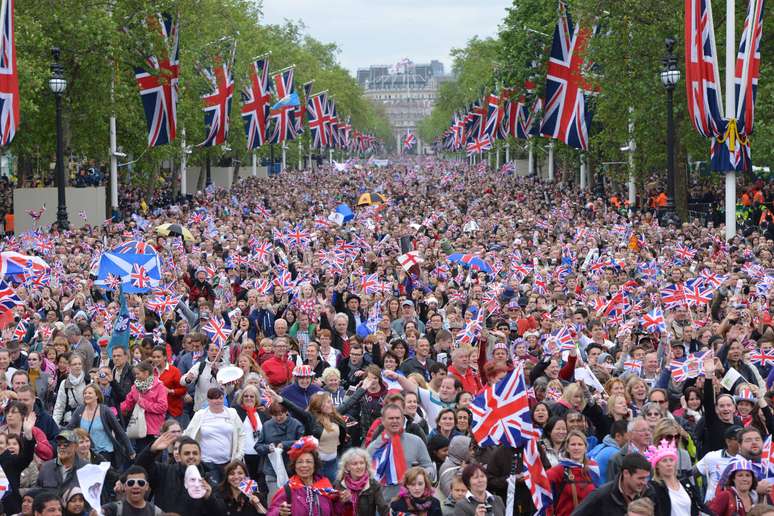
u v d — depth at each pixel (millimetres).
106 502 17453
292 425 18234
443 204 87000
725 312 29609
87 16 66250
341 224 63312
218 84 82062
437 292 33781
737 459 14641
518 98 91938
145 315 30328
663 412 17656
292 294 33375
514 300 30844
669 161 55062
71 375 21312
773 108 59625
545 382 20406
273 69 138000
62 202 56469
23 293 32688
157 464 15961
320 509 14961
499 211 76438
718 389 19547
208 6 84562
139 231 53406
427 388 19531
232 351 23531
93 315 31391
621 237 50406
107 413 19172
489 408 15055
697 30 51469
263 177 146125
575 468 14688
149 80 68125
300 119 139250
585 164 98500
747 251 42719
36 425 18859
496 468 15500
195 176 122000
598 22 65375
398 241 52344
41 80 60750
